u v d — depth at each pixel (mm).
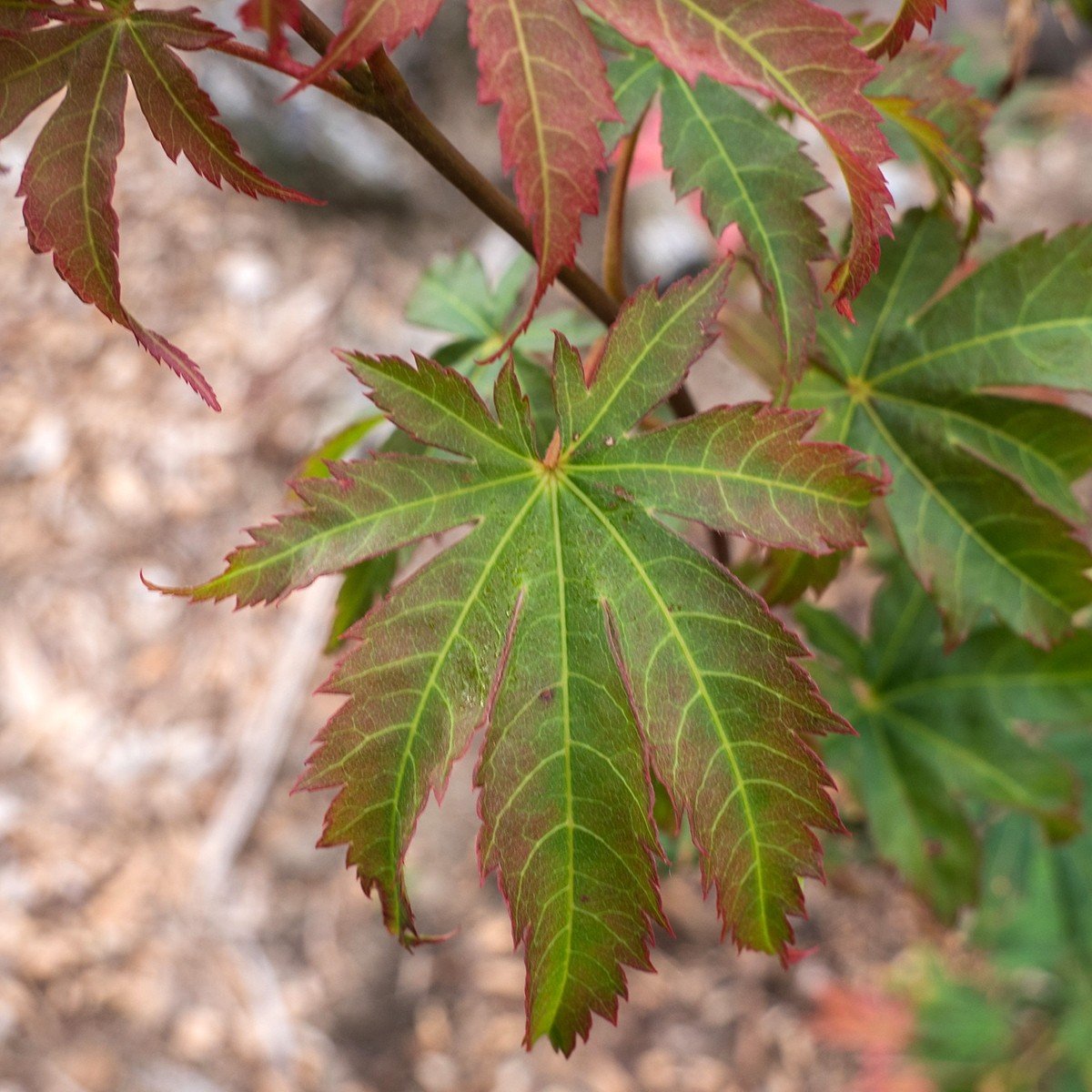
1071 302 231
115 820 712
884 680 295
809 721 188
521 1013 703
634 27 172
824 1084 700
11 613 764
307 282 934
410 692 190
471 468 196
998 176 1051
